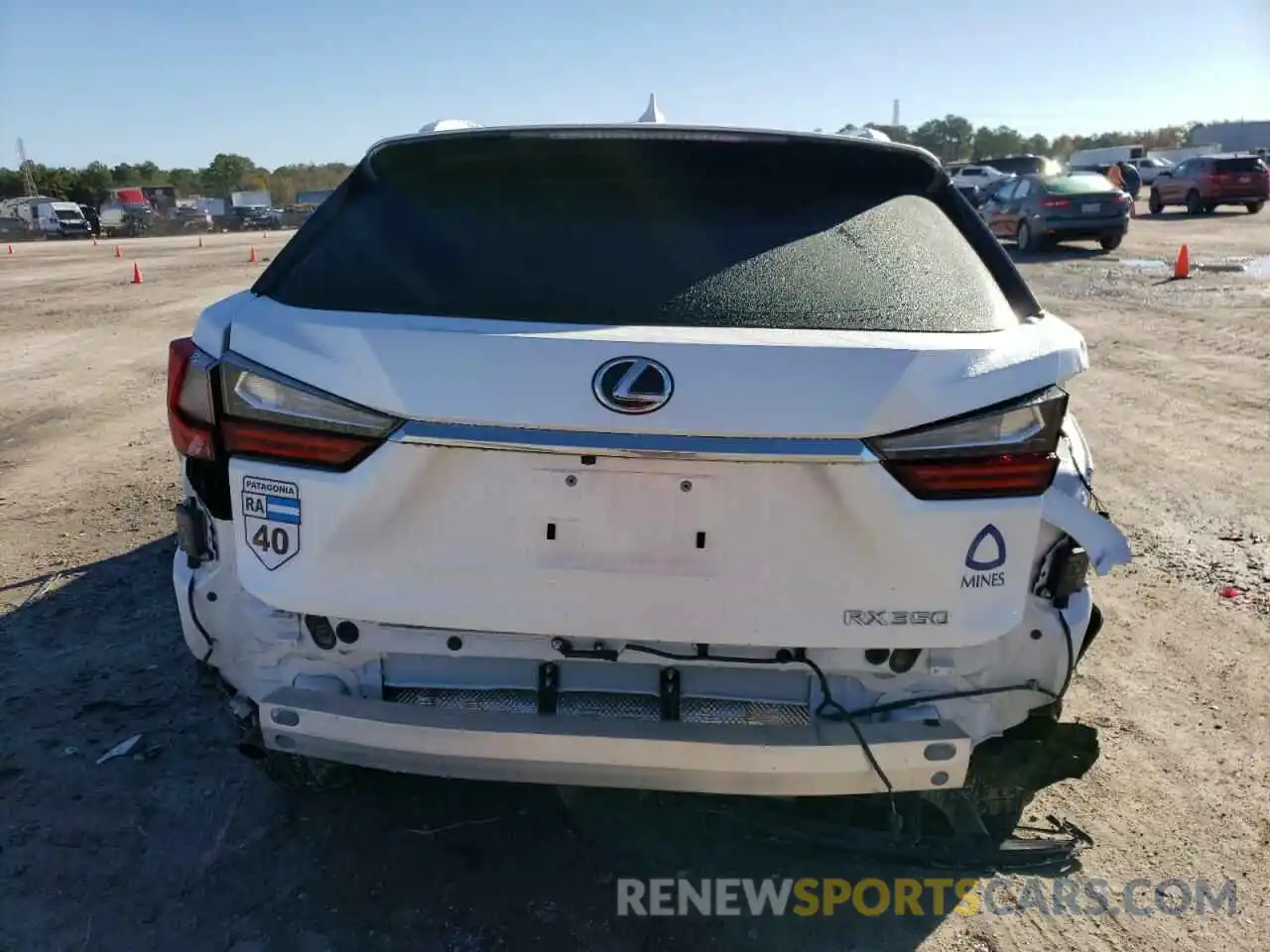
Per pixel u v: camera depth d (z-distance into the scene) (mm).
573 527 2223
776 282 2420
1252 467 6488
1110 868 2875
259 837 2945
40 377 9781
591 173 2693
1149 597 4652
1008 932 2643
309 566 2316
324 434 2234
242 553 2371
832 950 2582
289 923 2627
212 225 53250
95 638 4121
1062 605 2439
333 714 2371
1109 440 7113
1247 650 4152
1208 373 9242
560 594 2258
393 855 2881
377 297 2416
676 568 2230
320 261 2557
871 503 2172
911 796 2859
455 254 2504
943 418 2166
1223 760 3391
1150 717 3648
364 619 2324
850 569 2223
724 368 2137
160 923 2613
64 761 3281
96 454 6902
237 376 2291
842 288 2418
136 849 2883
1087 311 12883
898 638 2266
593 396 2129
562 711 2414
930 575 2227
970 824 2840
